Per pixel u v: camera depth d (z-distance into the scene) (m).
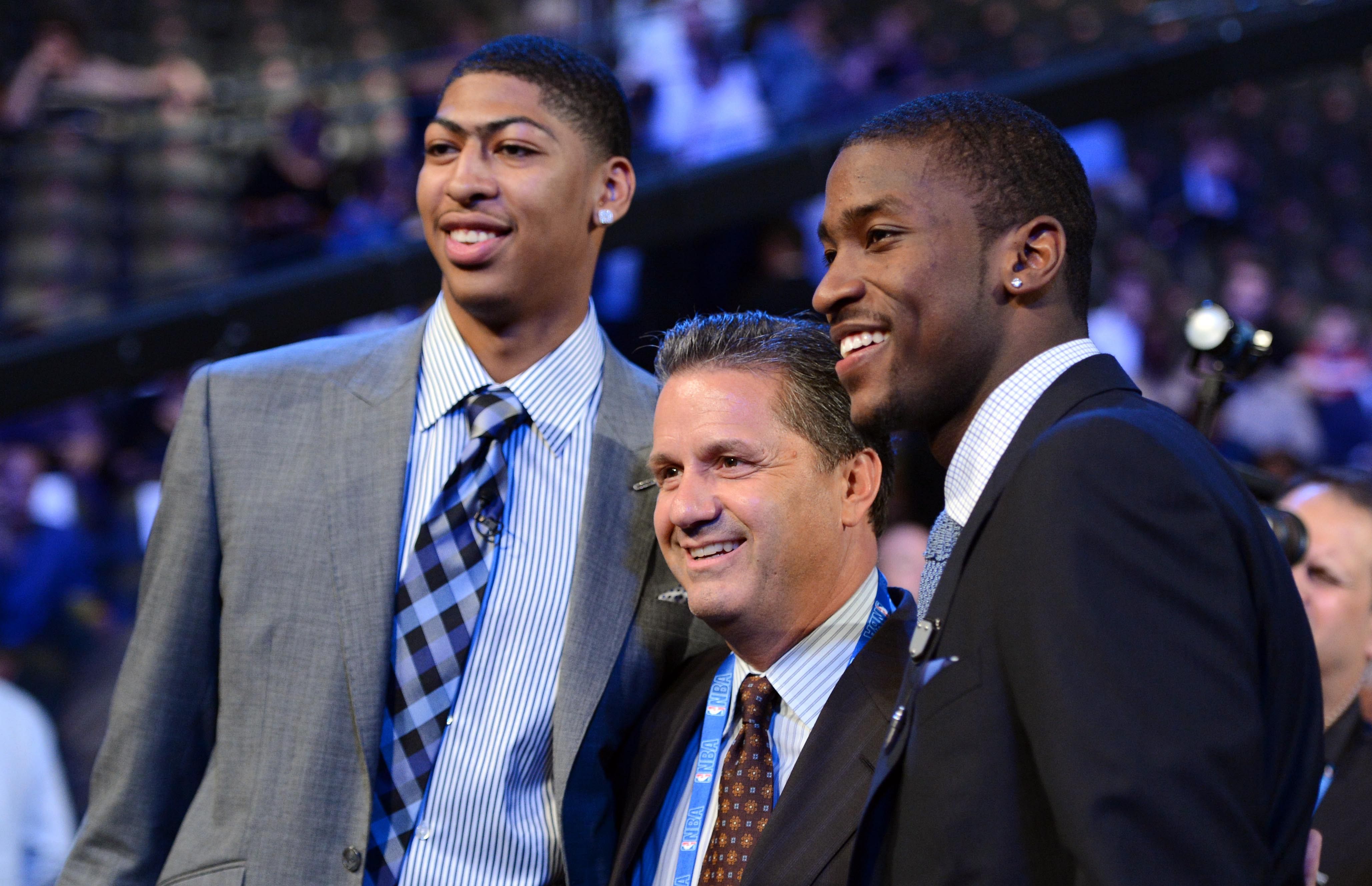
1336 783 1.76
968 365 1.17
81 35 6.41
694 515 1.41
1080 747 0.94
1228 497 1.06
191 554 1.56
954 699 1.08
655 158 4.00
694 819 1.42
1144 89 4.16
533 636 1.58
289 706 1.51
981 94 1.22
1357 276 8.23
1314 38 4.19
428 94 4.84
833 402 1.43
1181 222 7.19
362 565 1.54
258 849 1.46
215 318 3.55
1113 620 0.97
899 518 2.97
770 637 1.44
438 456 1.62
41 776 3.14
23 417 3.58
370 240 3.84
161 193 5.15
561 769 1.53
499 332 1.64
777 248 4.48
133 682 1.55
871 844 1.14
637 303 4.59
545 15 6.09
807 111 4.41
